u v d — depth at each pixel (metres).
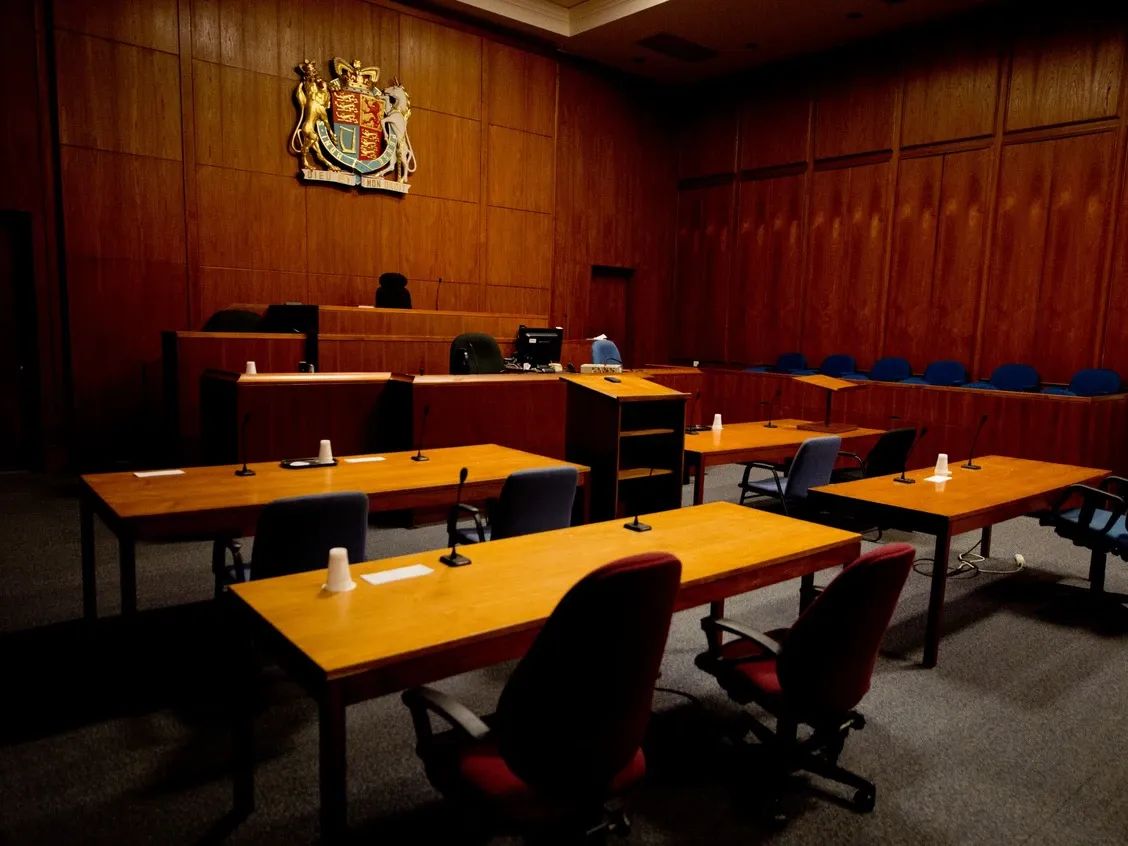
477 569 2.38
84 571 3.41
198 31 7.29
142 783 2.38
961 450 7.54
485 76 9.30
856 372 9.63
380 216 8.63
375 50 8.38
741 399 9.71
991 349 8.51
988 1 8.09
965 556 5.12
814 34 9.17
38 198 6.67
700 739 2.71
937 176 8.84
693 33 9.27
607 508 4.47
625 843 2.16
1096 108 7.65
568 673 1.51
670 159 11.49
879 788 2.47
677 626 3.73
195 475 3.58
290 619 1.94
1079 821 2.33
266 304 7.93
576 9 9.32
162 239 7.27
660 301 11.61
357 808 2.28
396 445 5.40
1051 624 3.93
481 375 5.47
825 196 9.88
